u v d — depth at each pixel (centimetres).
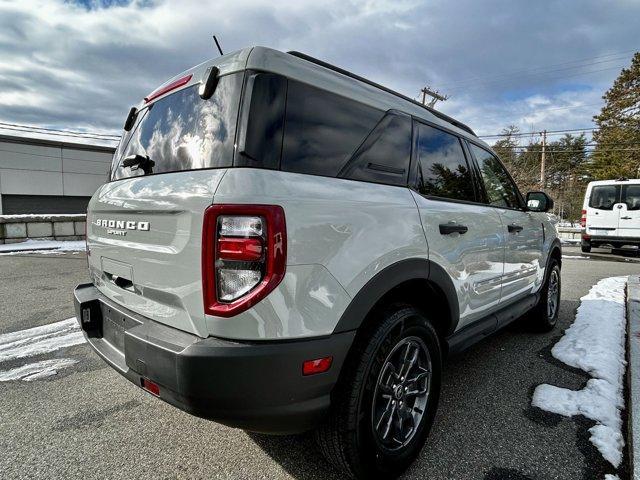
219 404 139
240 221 138
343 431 165
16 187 2088
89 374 299
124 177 216
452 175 252
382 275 174
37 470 189
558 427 230
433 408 212
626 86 3238
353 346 171
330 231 155
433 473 192
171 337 154
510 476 189
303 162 160
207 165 157
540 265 374
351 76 202
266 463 196
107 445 210
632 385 256
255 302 138
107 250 213
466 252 240
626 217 1098
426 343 205
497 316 291
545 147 3447
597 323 430
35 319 434
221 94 162
